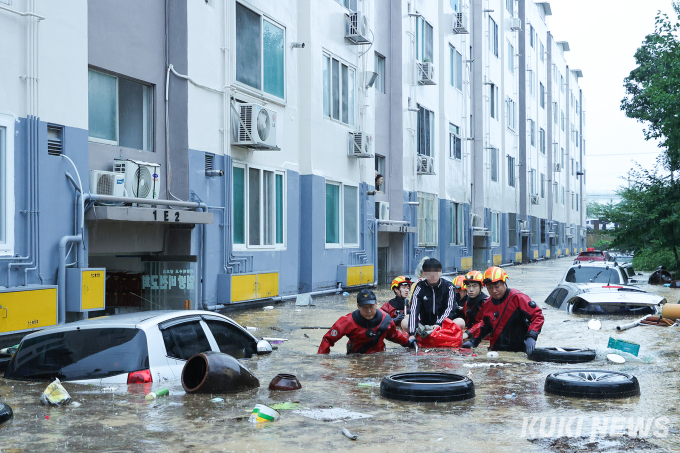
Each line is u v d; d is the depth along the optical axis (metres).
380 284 25.20
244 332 8.48
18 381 6.34
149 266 13.85
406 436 4.70
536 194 53.56
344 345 10.27
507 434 4.75
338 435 4.71
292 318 13.80
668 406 5.65
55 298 10.09
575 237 78.12
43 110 10.26
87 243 11.14
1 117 9.58
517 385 6.61
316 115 19.00
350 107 21.53
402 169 25.91
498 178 42.72
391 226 24.41
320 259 19.20
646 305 13.36
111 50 12.38
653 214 28.30
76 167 10.86
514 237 45.56
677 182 28.48
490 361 8.27
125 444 4.45
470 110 37.12
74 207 10.77
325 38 19.58
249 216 16.12
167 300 13.70
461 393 5.86
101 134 12.30
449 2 32.31
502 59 43.16
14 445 4.42
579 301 14.12
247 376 6.31
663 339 10.16
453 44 32.84
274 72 17.30
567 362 8.11
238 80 15.70
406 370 7.51
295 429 4.88
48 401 5.46
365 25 21.19
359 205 21.97
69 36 10.76
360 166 22.05
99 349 6.36
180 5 13.79
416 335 9.65
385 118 25.52
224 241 14.96
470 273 10.28
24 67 9.97
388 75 25.77
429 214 29.22
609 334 10.82
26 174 9.99
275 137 16.00
